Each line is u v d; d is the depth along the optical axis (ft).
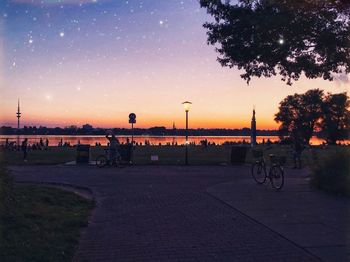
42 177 58.44
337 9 45.78
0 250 19.92
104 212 32.60
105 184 50.83
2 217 26.40
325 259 20.01
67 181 53.88
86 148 84.07
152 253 21.27
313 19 47.32
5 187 29.50
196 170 71.10
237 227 27.07
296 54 52.01
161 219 29.76
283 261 19.83
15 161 87.92
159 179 56.59
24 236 22.97
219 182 53.11
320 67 52.13
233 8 51.44
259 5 50.67
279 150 154.71
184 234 25.23
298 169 76.64
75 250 21.63
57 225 26.50
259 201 37.06
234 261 19.89
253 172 51.90
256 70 57.36
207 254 21.04
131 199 39.09
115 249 21.98
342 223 27.91
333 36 47.34
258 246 22.45
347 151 46.09
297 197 39.50
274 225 27.32
